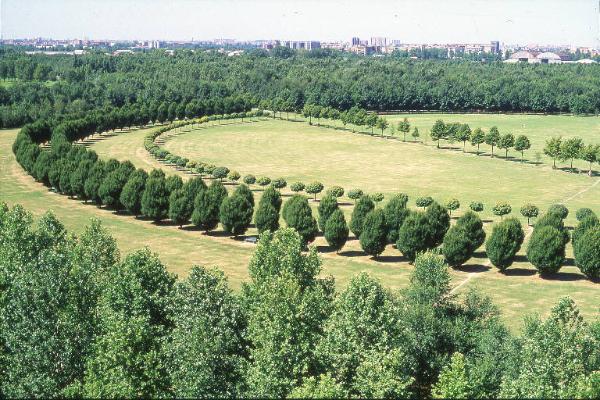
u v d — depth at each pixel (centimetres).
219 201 8369
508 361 3888
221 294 4141
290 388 3653
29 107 18588
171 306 4178
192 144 15862
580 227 7206
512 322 5497
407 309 4259
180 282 4253
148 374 3688
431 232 7325
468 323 4369
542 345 3666
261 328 4044
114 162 9900
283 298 4119
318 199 10475
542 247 6681
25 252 4981
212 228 8462
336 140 16988
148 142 14925
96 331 4194
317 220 8969
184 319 3953
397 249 7881
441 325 4247
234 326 4106
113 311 4184
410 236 7181
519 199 10388
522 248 7819
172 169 12644
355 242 8231
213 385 3712
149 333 3938
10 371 3966
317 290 4559
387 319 3869
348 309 3959
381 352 3734
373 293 3947
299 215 7794
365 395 3503
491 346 4041
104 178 9606
